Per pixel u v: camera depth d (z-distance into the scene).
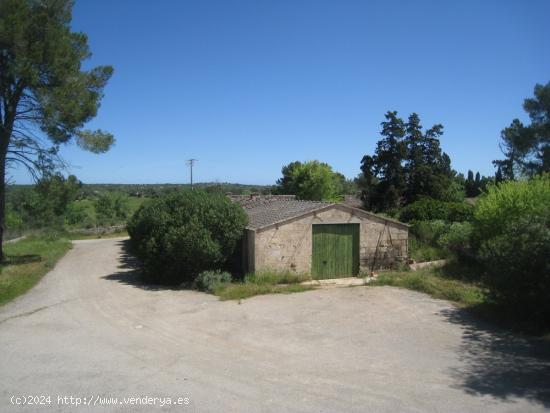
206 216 16.00
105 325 10.59
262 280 15.41
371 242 17.81
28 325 10.69
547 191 15.38
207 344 8.83
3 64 19.22
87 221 48.59
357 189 69.44
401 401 5.94
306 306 11.91
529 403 5.81
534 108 35.84
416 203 25.48
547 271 9.02
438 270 16.16
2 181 20.52
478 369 7.11
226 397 6.18
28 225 41.81
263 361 7.72
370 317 10.62
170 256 15.65
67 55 19.55
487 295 10.89
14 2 18.30
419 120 42.84
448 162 46.16
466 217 23.19
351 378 6.82
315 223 16.78
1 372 7.35
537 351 7.96
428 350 8.15
